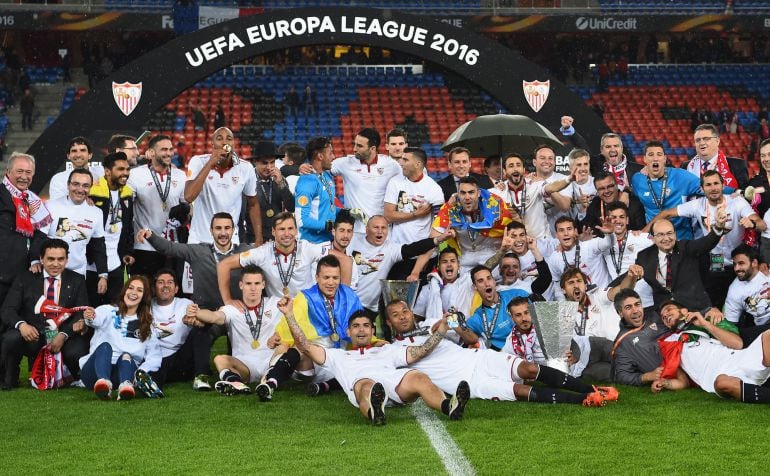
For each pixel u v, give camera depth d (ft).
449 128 95.04
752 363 22.13
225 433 19.75
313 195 29.30
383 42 44.34
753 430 19.51
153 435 19.63
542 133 34.09
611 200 29.09
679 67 103.19
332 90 98.53
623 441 18.70
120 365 23.89
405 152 29.78
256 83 98.32
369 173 30.42
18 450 18.52
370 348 22.27
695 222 29.60
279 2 99.91
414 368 23.06
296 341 22.13
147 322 24.94
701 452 17.81
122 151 28.40
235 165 29.32
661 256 26.68
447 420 20.70
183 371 26.05
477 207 28.17
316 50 101.71
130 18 90.22
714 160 30.35
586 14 93.25
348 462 17.31
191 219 30.37
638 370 24.91
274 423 20.66
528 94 44.86
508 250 27.07
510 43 102.83
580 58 101.96
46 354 25.14
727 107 98.89
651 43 103.04
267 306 25.09
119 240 29.04
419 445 18.49
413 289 26.71
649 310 26.71
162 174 29.53
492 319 25.98
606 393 22.43
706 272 29.04
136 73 43.60
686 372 23.90
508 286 27.53
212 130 93.50
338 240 25.84
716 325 23.49
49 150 43.29
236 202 29.43
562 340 23.47
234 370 24.89
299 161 36.65
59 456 18.03
